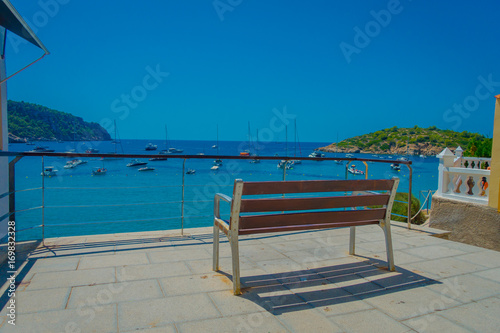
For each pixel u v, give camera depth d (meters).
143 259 3.38
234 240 2.58
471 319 2.25
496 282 2.92
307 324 2.15
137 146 161.50
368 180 2.95
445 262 3.47
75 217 25.02
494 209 5.47
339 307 2.41
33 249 3.64
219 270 3.12
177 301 2.45
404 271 3.18
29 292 2.55
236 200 2.48
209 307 2.37
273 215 2.66
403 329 2.11
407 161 5.02
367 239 4.37
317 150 101.38
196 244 3.95
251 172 48.72
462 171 6.13
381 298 2.57
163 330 2.04
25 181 43.59
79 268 3.09
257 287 2.74
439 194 6.55
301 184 2.69
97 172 49.12
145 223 22.62
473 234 5.80
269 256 3.60
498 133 5.34
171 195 33.06
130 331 2.01
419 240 4.35
